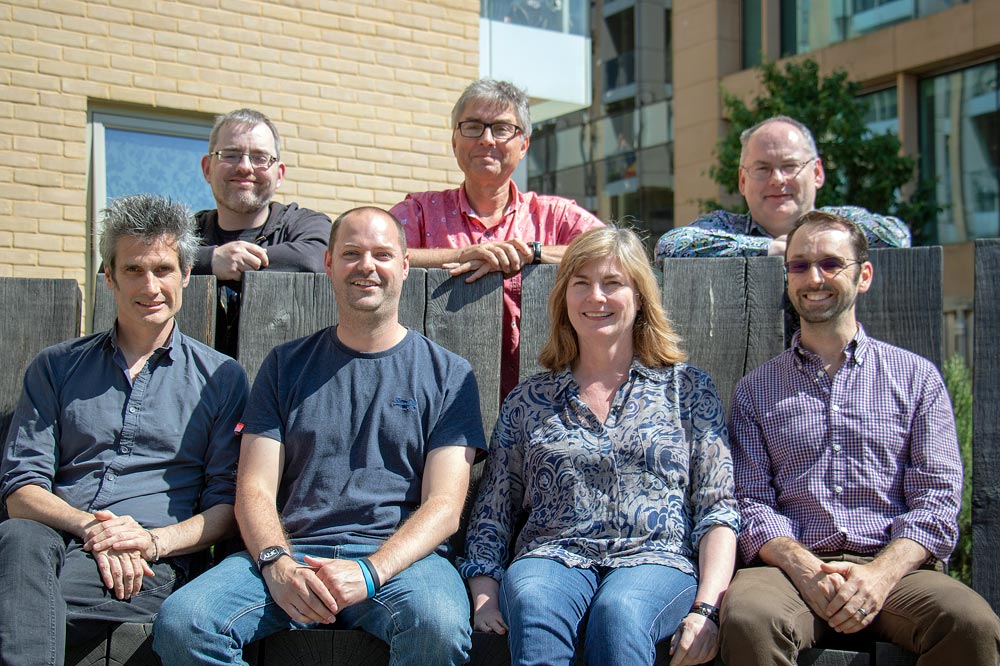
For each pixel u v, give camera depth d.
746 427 2.85
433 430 2.79
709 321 3.09
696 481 2.72
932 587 2.40
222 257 3.24
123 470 2.78
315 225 3.71
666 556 2.60
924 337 2.91
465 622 2.46
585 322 2.80
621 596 2.40
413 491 2.76
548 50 7.55
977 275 2.79
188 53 5.92
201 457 2.88
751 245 3.26
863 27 15.81
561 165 18.28
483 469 3.02
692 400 2.79
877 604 2.42
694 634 2.41
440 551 2.73
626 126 18.69
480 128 3.51
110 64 5.71
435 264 3.27
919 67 14.77
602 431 2.74
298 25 6.25
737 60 17.95
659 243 3.45
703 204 13.71
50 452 2.77
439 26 6.73
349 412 2.77
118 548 2.55
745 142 3.56
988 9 13.76
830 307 2.76
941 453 2.64
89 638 2.53
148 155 5.93
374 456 2.74
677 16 18.70
